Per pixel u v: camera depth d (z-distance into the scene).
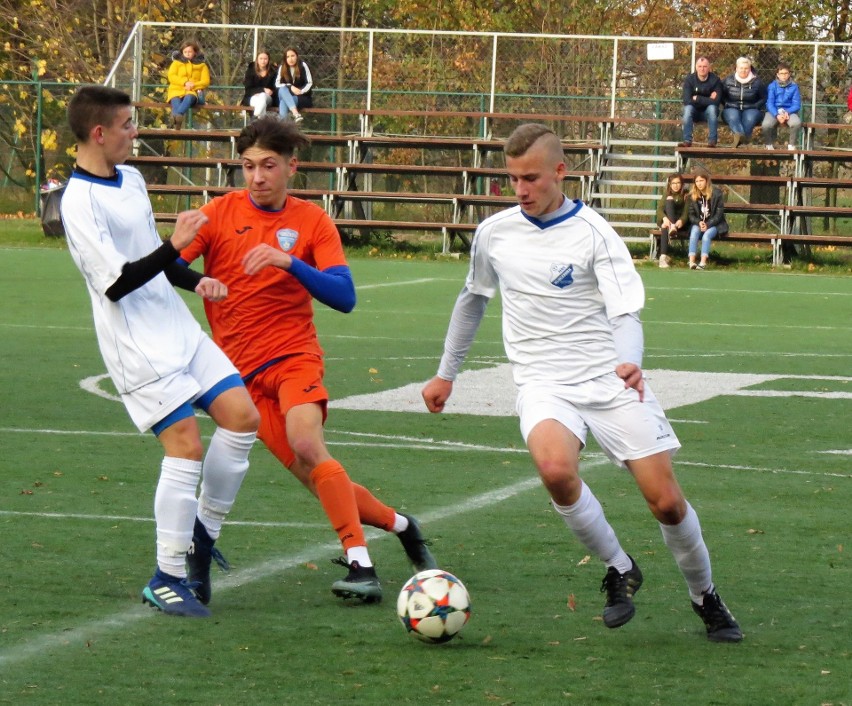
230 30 64.50
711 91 58.69
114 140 11.08
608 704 8.91
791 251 57.25
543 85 62.03
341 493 11.51
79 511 14.98
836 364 29.12
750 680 9.46
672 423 21.50
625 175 61.56
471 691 9.16
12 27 80.31
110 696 8.97
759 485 16.94
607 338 10.65
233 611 11.21
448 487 16.61
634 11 84.25
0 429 20.17
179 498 11.00
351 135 61.91
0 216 70.50
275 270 11.88
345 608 11.36
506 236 10.77
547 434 10.22
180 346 11.15
